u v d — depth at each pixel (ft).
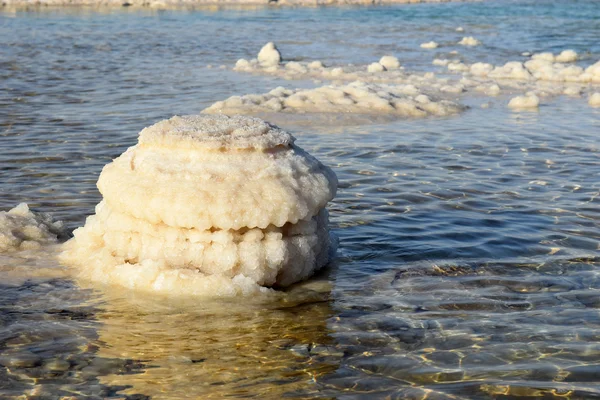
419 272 11.91
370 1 87.76
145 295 11.32
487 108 23.16
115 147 17.01
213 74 30.91
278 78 29.96
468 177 15.40
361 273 11.91
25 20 56.29
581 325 10.69
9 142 17.24
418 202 14.15
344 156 16.78
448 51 40.73
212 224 11.32
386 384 9.82
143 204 11.43
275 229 11.55
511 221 13.37
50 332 10.62
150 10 71.97
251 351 10.33
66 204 13.84
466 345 10.38
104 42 42.68
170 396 9.68
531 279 11.68
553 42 44.42
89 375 9.97
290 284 11.66
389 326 10.74
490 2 88.74
